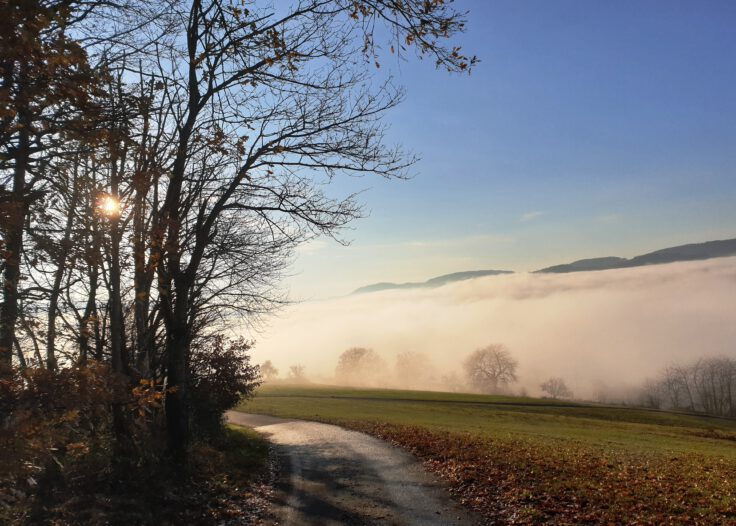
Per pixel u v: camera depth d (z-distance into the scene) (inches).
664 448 970.7
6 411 269.0
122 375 331.9
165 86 407.2
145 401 343.3
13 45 216.1
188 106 502.0
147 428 577.6
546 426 1621.6
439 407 2369.6
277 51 423.8
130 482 432.5
